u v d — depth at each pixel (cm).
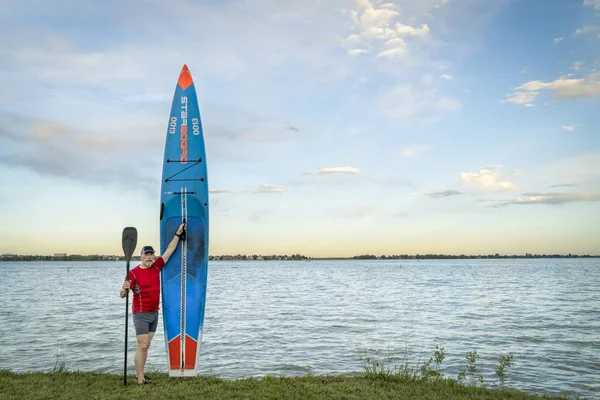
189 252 904
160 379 819
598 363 1263
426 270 12169
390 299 3350
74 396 674
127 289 764
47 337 1662
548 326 1967
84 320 2136
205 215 917
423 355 1369
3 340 1602
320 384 777
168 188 927
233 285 5419
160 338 1655
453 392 749
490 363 1257
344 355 1368
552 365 1237
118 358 1308
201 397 678
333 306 2831
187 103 957
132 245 767
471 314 2403
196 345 866
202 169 932
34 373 845
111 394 689
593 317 2270
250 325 1992
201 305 885
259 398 679
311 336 1706
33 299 3341
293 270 13350
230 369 1201
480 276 7825
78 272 11344
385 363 1255
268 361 1291
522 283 5550
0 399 650
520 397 737
